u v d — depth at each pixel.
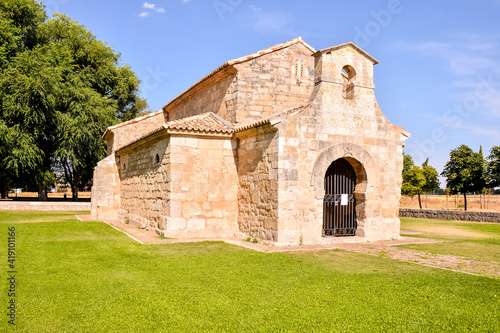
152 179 17.80
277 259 11.08
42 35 37.28
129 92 44.34
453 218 26.03
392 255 12.13
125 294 7.58
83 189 46.88
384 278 8.98
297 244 13.81
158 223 16.64
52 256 11.09
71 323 6.14
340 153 14.82
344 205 16.17
